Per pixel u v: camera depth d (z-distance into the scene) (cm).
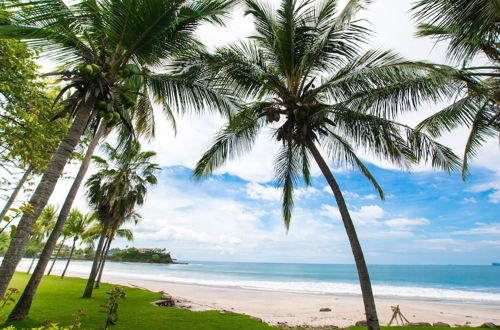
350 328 873
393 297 2634
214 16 587
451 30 443
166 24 489
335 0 686
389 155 648
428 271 8850
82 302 1012
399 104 617
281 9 659
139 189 1398
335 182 670
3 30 395
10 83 604
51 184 411
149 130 991
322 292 2880
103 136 959
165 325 740
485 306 2002
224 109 665
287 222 897
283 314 1447
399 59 583
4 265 369
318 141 728
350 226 638
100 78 450
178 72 647
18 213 235
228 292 2478
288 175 927
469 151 845
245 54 701
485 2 377
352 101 655
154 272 5847
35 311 809
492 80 700
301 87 697
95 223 1828
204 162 834
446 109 795
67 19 425
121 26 480
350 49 666
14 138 668
